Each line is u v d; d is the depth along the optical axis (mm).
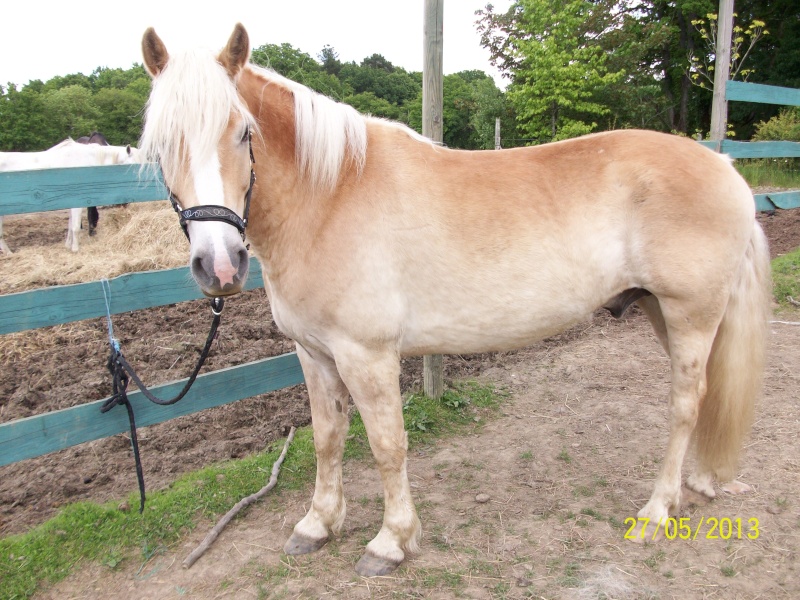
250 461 3250
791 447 3240
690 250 2352
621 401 3988
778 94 6598
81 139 10938
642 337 5266
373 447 2373
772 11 19125
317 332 2318
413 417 3717
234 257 1859
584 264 2387
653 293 2477
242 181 1970
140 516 2760
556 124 15547
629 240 2426
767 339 2684
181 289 3029
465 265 2295
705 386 2557
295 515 2852
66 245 8430
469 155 2453
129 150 8875
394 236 2234
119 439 3619
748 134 21000
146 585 2406
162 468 3297
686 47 21016
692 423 2553
